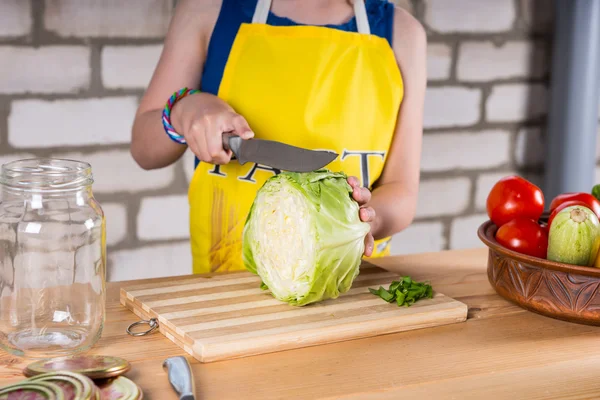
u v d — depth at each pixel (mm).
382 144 1118
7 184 646
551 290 782
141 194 1701
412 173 1132
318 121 1078
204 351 667
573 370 679
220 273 893
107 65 1610
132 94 1646
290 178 769
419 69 1138
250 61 1083
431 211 1986
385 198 1066
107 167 1663
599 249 755
